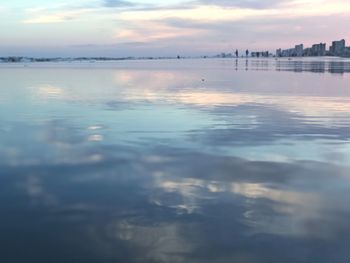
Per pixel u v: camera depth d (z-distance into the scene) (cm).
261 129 1683
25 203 884
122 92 3484
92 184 998
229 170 1105
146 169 1116
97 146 1383
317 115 2067
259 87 3959
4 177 1053
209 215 820
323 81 4762
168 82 4916
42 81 5075
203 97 3020
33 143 1432
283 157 1238
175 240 720
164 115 2094
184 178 1041
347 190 954
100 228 766
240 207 856
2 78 5762
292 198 905
